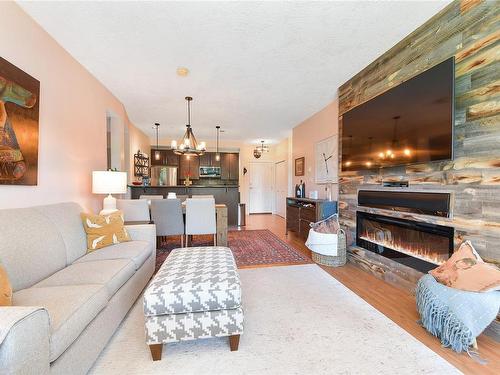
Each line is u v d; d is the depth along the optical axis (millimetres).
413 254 2369
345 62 2861
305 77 3238
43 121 2223
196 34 2305
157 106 4387
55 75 2391
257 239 4645
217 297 1501
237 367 1410
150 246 2592
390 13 2047
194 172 8109
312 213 3961
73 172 2730
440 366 1411
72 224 2178
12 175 1836
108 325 1569
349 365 1419
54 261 1774
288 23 2154
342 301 2201
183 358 1486
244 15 2049
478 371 1373
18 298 1285
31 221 1742
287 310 2039
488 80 1711
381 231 2812
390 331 1752
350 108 3295
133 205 3420
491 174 1695
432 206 2100
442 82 1968
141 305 2137
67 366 1141
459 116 1904
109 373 1367
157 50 2578
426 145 2113
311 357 1486
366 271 2965
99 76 3193
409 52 2352
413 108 2244
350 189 3316
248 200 8805
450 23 1968
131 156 5527
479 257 1709
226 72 3084
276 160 8766
